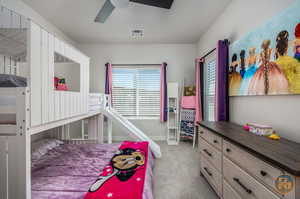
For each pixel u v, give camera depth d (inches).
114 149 93.9
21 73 86.7
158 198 65.5
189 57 158.4
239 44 78.7
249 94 70.6
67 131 122.5
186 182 77.9
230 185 52.9
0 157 40.1
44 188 53.0
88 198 46.1
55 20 111.6
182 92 155.3
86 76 88.9
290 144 44.7
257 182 39.1
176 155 115.0
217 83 91.0
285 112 53.2
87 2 90.5
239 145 45.9
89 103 95.5
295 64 47.8
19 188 39.6
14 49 71.3
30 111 43.9
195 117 134.6
